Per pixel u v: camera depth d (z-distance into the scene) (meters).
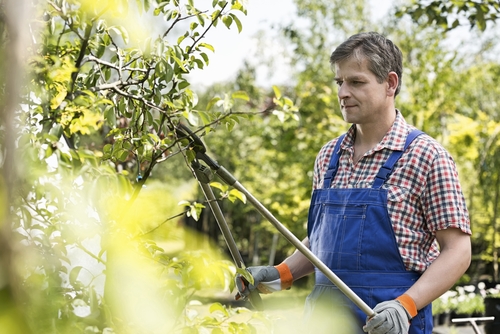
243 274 1.30
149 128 1.82
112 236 1.20
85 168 1.14
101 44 1.58
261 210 1.69
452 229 1.86
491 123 9.34
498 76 9.79
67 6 1.26
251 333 1.34
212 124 1.67
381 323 1.73
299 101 10.09
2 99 0.63
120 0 1.24
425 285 1.80
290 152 9.96
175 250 1.30
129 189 1.21
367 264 1.85
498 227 9.86
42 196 1.14
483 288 7.18
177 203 1.38
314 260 1.72
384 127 1.96
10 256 0.62
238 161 11.49
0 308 0.60
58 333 1.01
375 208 1.87
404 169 1.89
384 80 1.92
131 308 1.14
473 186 9.72
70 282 1.21
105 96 1.58
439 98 9.24
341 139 2.07
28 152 1.05
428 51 8.97
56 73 1.23
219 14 1.61
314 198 2.03
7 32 0.67
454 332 5.91
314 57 10.34
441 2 4.24
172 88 1.67
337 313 1.88
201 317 1.35
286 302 8.83
